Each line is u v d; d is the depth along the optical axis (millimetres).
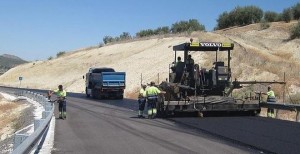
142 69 57375
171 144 13375
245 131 16297
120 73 40219
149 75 53094
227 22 76250
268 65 38969
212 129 16953
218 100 21719
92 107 30266
